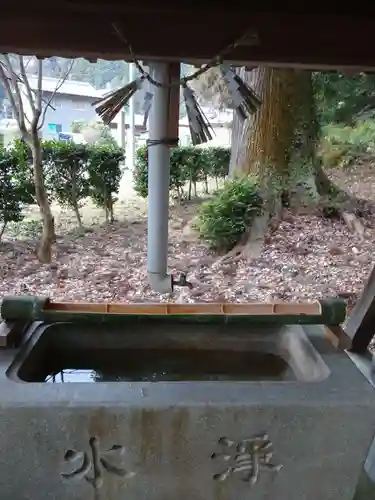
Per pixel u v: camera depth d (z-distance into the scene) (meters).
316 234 4.99
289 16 1.64
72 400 1.40
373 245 4.83
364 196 6.21
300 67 1.81
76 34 1.67
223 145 8.30
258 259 4.58
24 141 4.66
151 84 1.93
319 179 5.74
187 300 3.85
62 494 1.48
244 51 1.74
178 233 5.45
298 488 1.52
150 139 2.28
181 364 1.92
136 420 1.41
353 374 1.59
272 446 1.47
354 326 1.93
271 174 5.41
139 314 1.78
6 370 1.55
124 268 4.45
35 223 5.38
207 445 1.45
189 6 1.57
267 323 1.83
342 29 1.71
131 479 1.48
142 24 1.68
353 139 7.69
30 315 1.77
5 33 1.65
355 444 1.48
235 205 4.90
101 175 5.73
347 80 6.12
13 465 1.44
